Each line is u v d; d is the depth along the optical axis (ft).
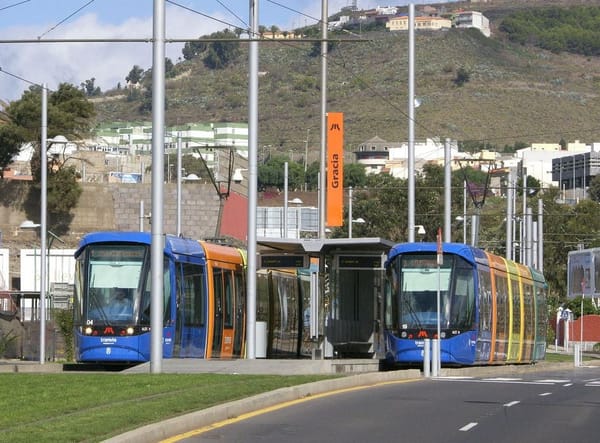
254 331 180.14
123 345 172.14
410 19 234.38
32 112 385.29
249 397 107.65
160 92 143.02
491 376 172.76
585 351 374.84
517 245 458.09
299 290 234.17
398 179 491.72
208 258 188.65
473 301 188.24
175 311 173.68
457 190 479.41
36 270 323.98
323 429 91.30
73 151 467.93
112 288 173.99
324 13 222.28
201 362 158.81
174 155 647.56
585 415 105.91
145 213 375.86
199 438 85.05
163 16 143.84
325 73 222.28
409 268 188.34
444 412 105.60
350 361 171.94
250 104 181.27
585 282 415.85
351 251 202.80
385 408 107.86
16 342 247.91
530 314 240.94
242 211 393.50
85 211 374.22
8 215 369.50
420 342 184.65
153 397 104.78
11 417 88.22
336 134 237.86
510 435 89.92
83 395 105.81
